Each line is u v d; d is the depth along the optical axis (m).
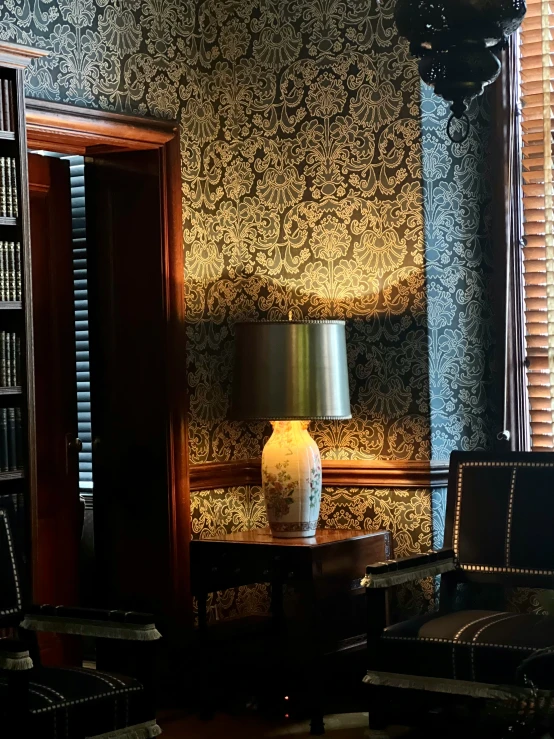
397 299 4.59
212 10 4.90
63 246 4.77
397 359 4.59
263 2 4.89
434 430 4.52
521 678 3.14
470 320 4.63
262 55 4.90
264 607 4.95
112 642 4.68
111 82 4.43
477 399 4.65
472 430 4.64
